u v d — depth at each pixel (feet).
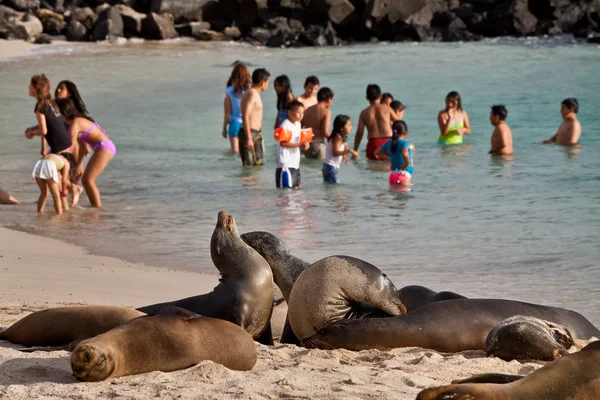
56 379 25.63
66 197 73.67
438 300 36.29
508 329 31.48
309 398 24.40
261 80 93.40
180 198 78.02
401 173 82.79
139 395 23.54
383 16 254.88
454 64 187.11
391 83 157.58
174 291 46.91
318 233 63.77
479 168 89.81
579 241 59.88
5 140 108.88
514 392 20.99
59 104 74.54
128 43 244.22
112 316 30.50
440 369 29.22
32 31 238.89
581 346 33.04
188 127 118.93
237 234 35.14
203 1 263.08
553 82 154.10
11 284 46.55
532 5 258.78
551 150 98.78
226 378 25.72
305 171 91.56
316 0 255.91
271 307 34.88
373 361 31.09
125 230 65.67
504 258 55.77
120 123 122.01
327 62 198.59
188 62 201.36
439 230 64.34
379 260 55.72
